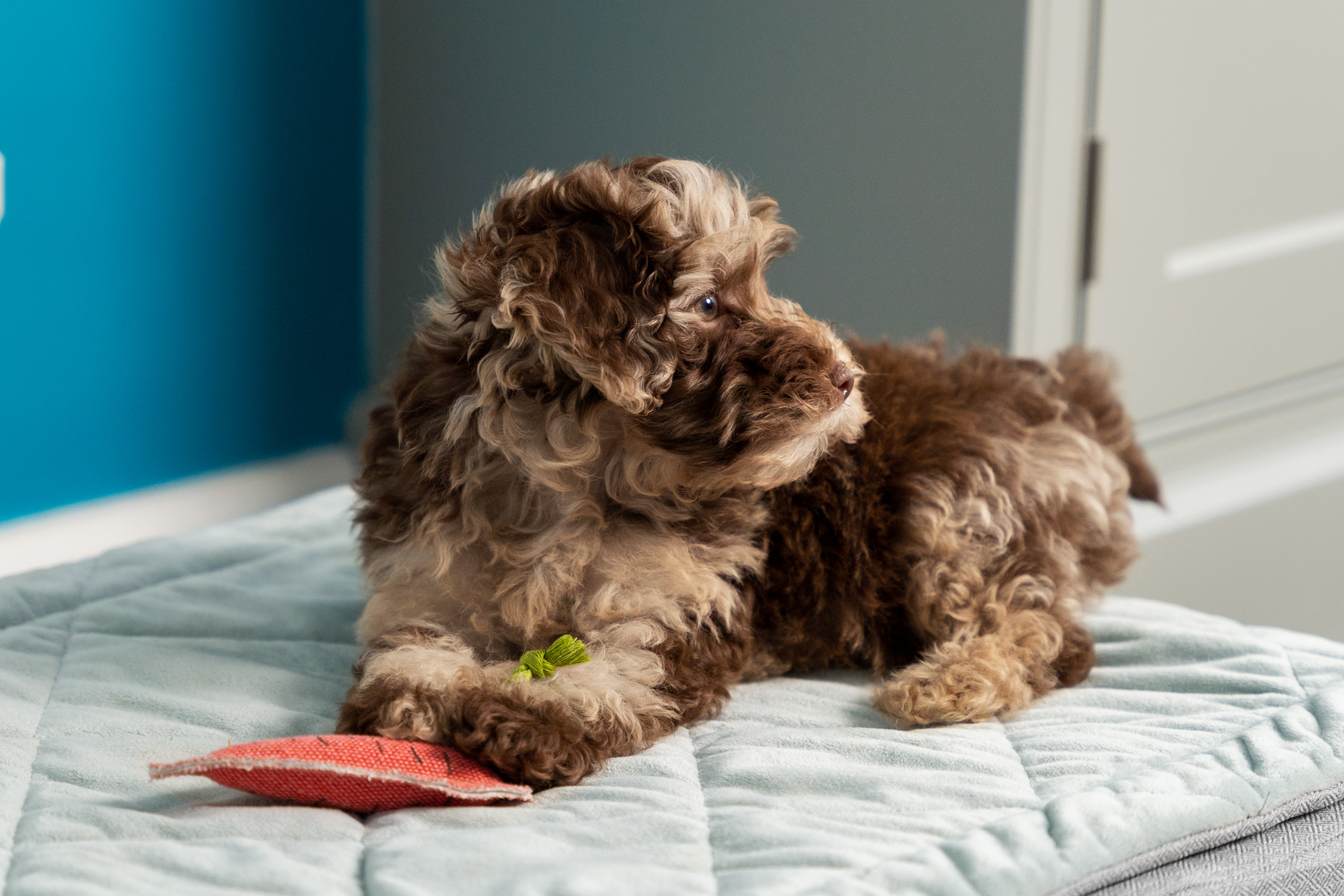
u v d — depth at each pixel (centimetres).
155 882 133
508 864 138
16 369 337
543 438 171
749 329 174
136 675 191
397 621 180
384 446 189
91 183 343
